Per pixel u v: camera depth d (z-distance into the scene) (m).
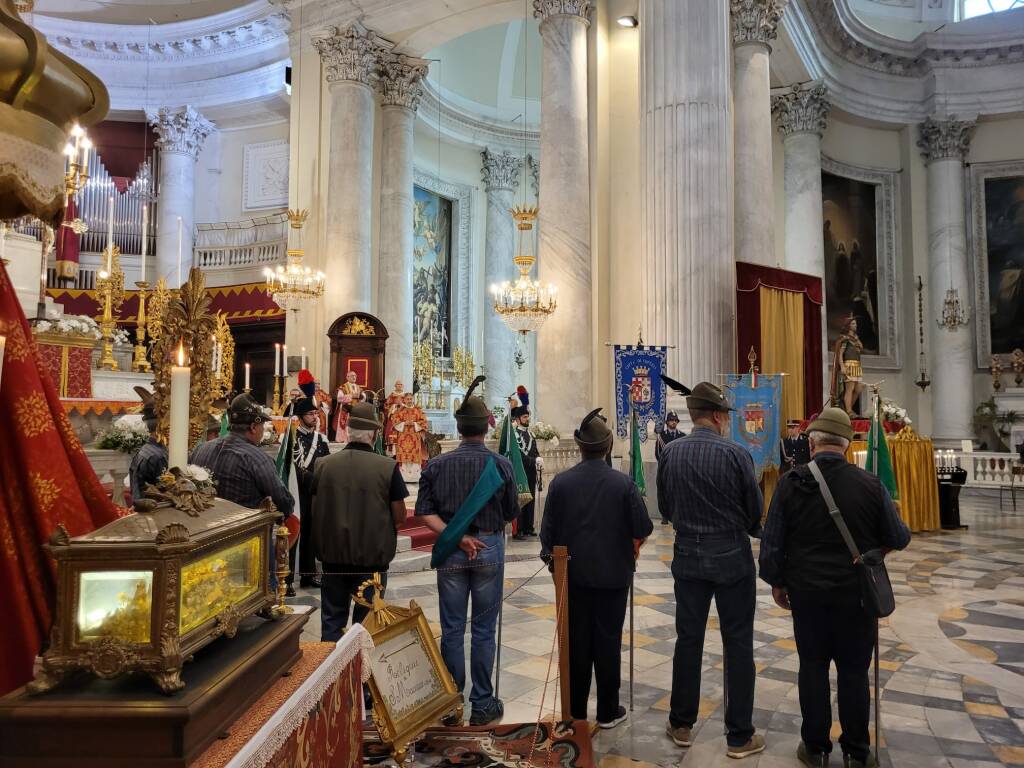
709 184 11.08
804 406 11.67
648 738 3.84
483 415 4.15
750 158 13.90
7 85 1.61
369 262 15.62
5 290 1.97
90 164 20.72
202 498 1.86
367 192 15.69
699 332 10.87
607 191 13.26
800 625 3.52
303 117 16.34
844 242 20.98
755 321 11.13
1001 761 3.57
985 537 10.81
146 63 21.52
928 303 20.95
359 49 15.65
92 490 2.06
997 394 19.89
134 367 10.01
